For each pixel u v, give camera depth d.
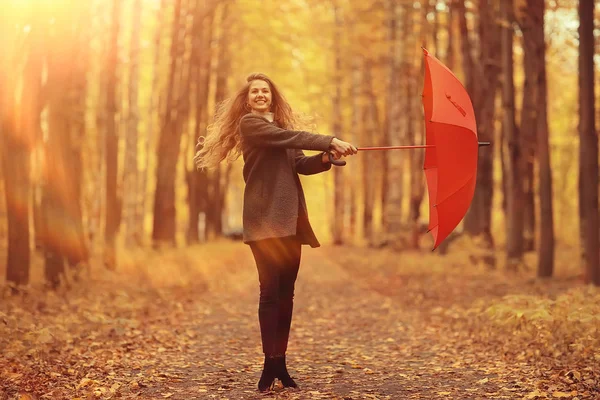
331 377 5.08
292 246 4.52
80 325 6.96
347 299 10.98
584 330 5.70
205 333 7.41
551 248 12.34
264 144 4.44
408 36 21.11
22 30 10.15
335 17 25.16
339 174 31.89
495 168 29.48
